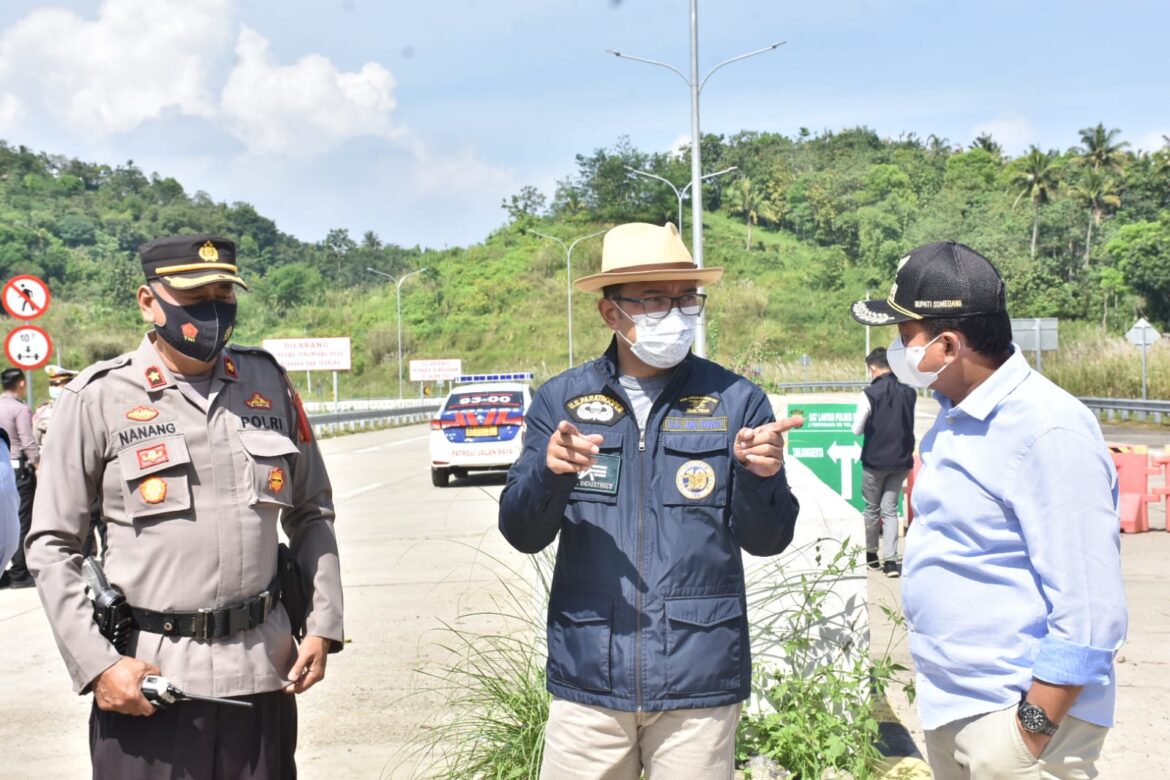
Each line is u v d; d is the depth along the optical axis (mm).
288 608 3049
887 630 6770
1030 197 87438
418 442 29141
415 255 124188
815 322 76688
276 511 2977
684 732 2746
